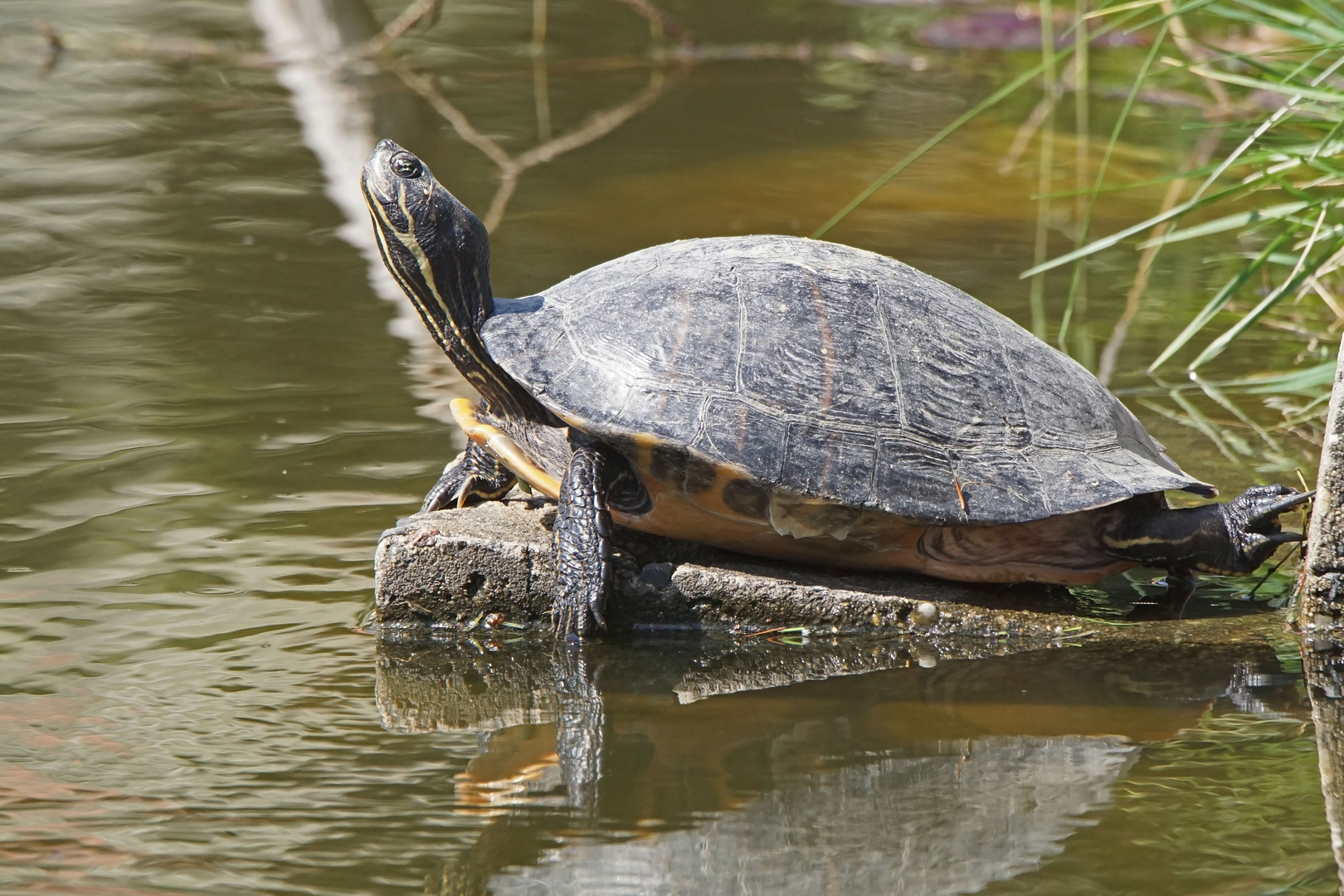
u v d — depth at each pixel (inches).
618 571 420.2
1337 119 560.7
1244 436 554.3
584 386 402.6
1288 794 305.4
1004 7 1594.5
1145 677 378.6
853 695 369.7
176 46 1309.1
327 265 786.2
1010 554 417.7
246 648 386.9
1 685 358.0
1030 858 279.7
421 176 432.1
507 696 367.2
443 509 462.3
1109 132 1106.1
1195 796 306.2
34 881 267.7
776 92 1257.4
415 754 328.8
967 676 382.3
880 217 892.0
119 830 289.4
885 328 414.6
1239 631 409.1
